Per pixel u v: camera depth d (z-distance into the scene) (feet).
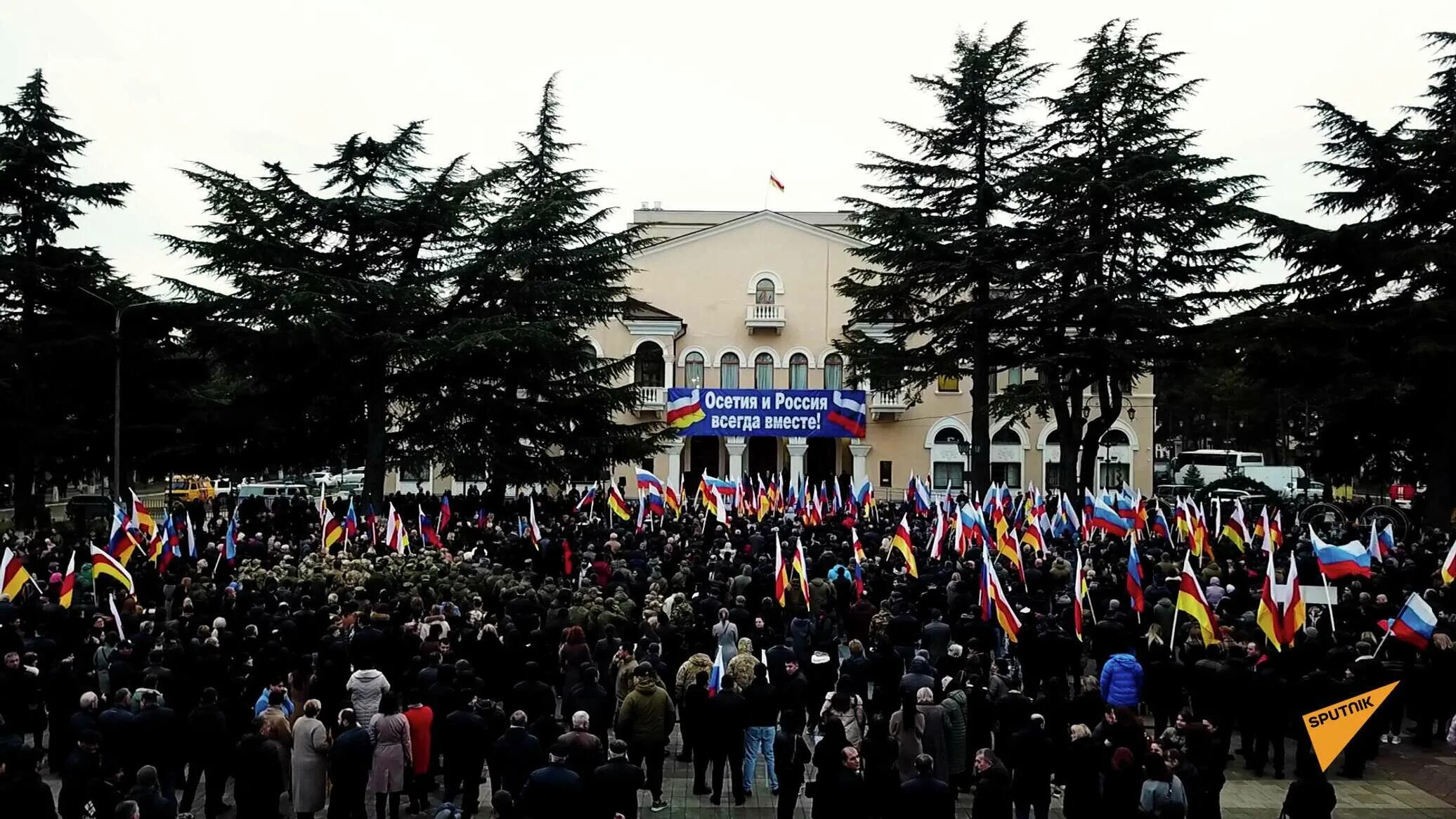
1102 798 33.91
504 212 126.21
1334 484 138.41
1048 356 114.11
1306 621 60.08
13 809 30.71
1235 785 46.65
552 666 49.75
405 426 123.13
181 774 41.24
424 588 61.00
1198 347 113.60
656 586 58.54
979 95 119.03
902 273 122.93
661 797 44.04
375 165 117.91
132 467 124.06
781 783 39.37
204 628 49.60
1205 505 130.21
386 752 38.32
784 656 45.96
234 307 107.45
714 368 180.45
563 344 116.78
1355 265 108.47
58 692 44.04
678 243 181.57
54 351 115.34
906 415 178.81
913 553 68.64
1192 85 115.85
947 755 38.99
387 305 115.96
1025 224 120.67
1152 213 114.11
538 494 147.64
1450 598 63.05
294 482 198.18
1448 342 99.35
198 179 109.29
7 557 56.13
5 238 120.57
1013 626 51.39
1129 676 45.37
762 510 112.27
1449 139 104.01
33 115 118.32
